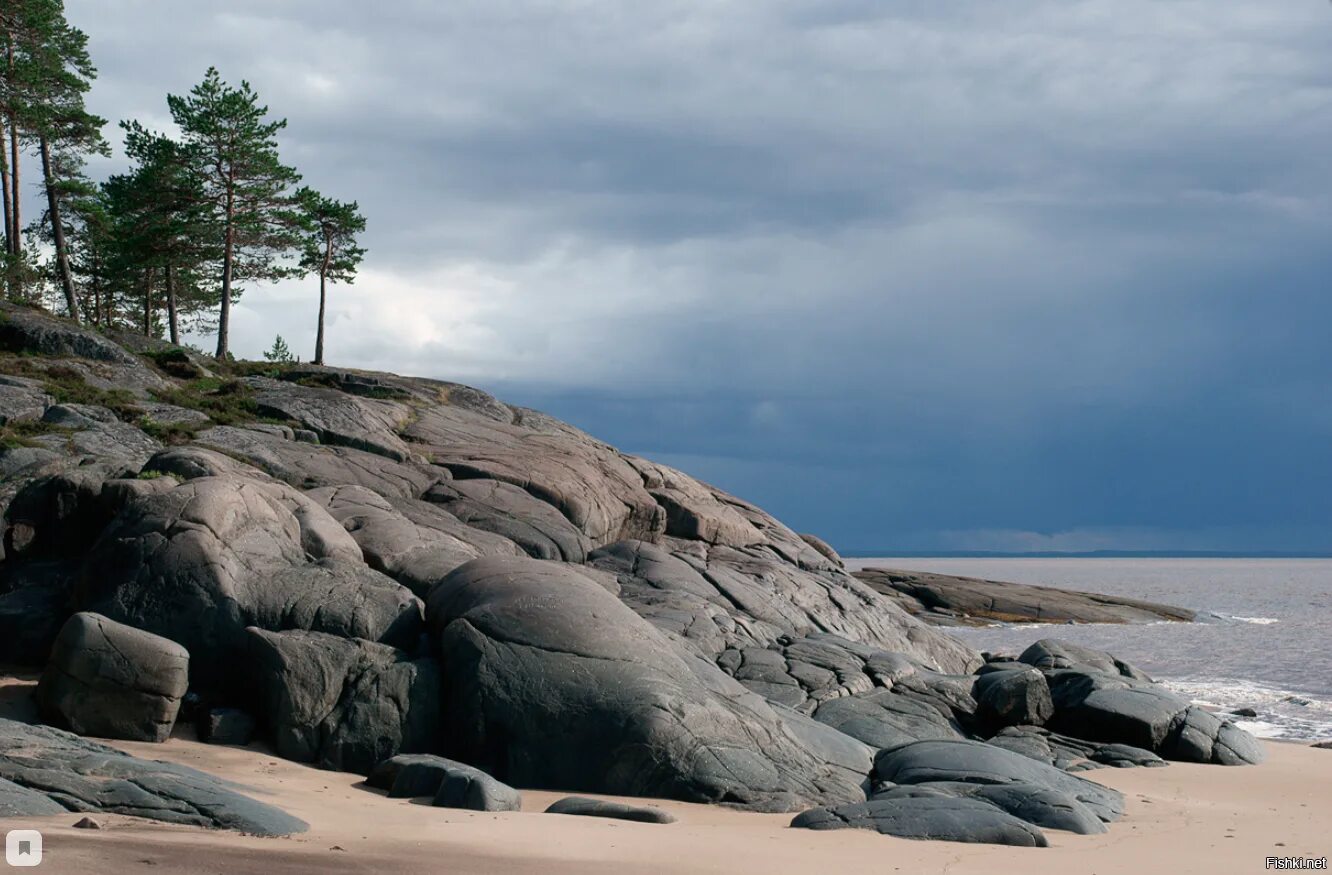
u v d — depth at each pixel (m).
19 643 17.23
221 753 14.20
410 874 8.27
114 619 15.91
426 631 16.64
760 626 23.23
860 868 9.64
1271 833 12.74
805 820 12.18
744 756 14.23
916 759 14.82
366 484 25.31
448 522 24.02
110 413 26.11
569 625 15.41
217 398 30.22
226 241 44.22
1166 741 19.61
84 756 10.51
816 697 19.75
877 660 21.69
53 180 46.81
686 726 14.30
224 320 43.91
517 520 25.19
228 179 44.44
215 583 16.14
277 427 27.80
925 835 11.50
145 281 53.97
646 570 25.11
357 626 16.11
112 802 9.65
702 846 10.37
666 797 13.73
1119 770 18.05
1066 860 10.52
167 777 10.36
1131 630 51.34
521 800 13.11
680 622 21.81
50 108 43.75
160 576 16.20
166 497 17.22
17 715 14.68
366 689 15.01
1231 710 26.81
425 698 15.04
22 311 36.56
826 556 34.28
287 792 12.19
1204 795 15.98
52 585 18.48
